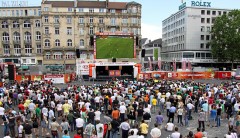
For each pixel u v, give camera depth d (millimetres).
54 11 80875
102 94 28125
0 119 22703
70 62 82000
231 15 80438
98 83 50125
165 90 29578
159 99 27859
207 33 94000
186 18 92875
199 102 26953
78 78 55375
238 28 78250
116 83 37281
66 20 81188
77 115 20047
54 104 23031
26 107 22859
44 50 80938
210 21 93875
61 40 81625
